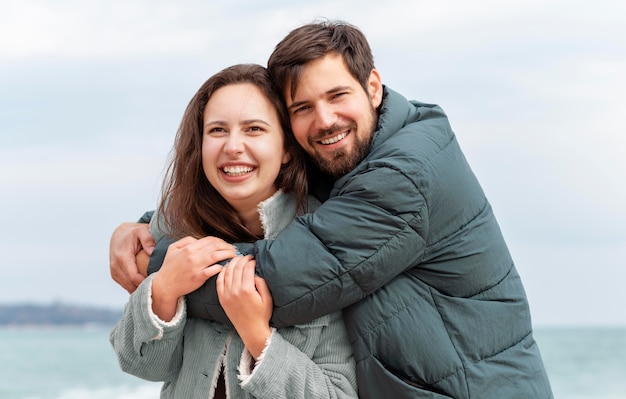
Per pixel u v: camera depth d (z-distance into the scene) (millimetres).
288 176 2525
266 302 2266
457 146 2551
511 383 2391
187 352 2455
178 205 2541
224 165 2424
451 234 2412
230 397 2338
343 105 2457
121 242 2709
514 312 2498
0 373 23984
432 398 2260
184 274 2324
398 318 2316
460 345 2355
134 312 2350
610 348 31438
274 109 2480
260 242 2369
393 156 2344
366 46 2588
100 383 21156
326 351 2373
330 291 2250
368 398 2318
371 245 2260
